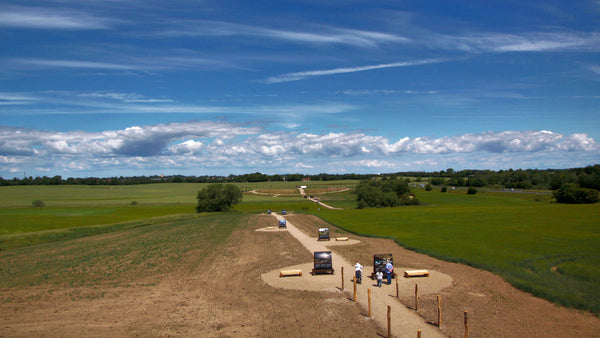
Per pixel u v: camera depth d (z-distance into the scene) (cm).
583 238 4797
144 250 4872
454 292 2633
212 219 9900
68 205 14425
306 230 6800
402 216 8644
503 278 2983
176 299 2633
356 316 2191
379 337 1884
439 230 6056
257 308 2386
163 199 18138
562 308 2272
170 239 5903
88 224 8700
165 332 2034
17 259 4628
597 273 3050
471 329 1953
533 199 12888
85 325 2169
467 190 17388
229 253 4456
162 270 3612
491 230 5781
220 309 2386
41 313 2406
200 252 4572
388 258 3017
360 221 7944
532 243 4519
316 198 18438
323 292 2698
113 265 3956
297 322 2123
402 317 2150
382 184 15662
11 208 12962
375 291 2689
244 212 12438
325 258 3212
